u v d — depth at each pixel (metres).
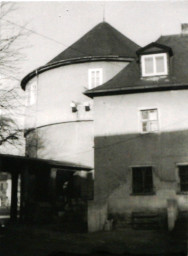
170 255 14.51
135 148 24.23
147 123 24.50
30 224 24.80
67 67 32.56
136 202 23.52
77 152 31.02
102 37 34.16
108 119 25.06
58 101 32.47
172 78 24.86
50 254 14.80
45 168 28.19
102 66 31.75
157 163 23.72
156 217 22.91
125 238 19.08
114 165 24.38
